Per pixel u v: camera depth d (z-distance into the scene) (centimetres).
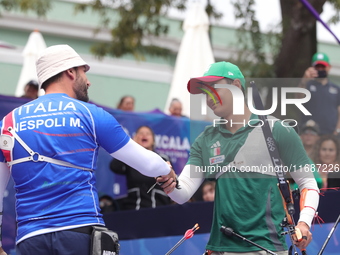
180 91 2650
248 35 4159
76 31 5347
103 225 993
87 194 980
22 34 5238
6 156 999
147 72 4653
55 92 1039
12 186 1705
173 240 1505
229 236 1083
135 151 1026
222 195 1103
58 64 1041
